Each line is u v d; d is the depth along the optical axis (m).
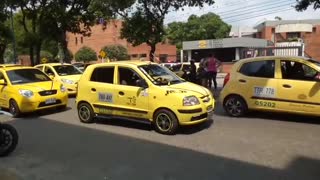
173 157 7.69
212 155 7.73
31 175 7.00
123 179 6.57
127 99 10.21
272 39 69.50
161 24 22.02
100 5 22.56
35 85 13.22
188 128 10.18
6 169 7.38
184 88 9.75
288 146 8.21
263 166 6.97
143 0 21.33
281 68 10.69
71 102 15.97
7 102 13.18
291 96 10.41
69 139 9.52
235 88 11.42
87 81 11.19
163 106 9.52
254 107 11.14
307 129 9.70
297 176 6.44
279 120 10.88
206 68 18.77
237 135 9.28
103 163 7.49
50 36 25.36
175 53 73.62
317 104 10.05
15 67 14.09
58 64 18.62
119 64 10.49
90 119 11.27
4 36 31.61
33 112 13.61
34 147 8.88
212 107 10.09
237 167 6.96
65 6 24.70
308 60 10.43
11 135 8.24
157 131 9.84
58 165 7.50
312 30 68.38
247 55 25.55
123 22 23.03
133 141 9.06
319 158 7.37
